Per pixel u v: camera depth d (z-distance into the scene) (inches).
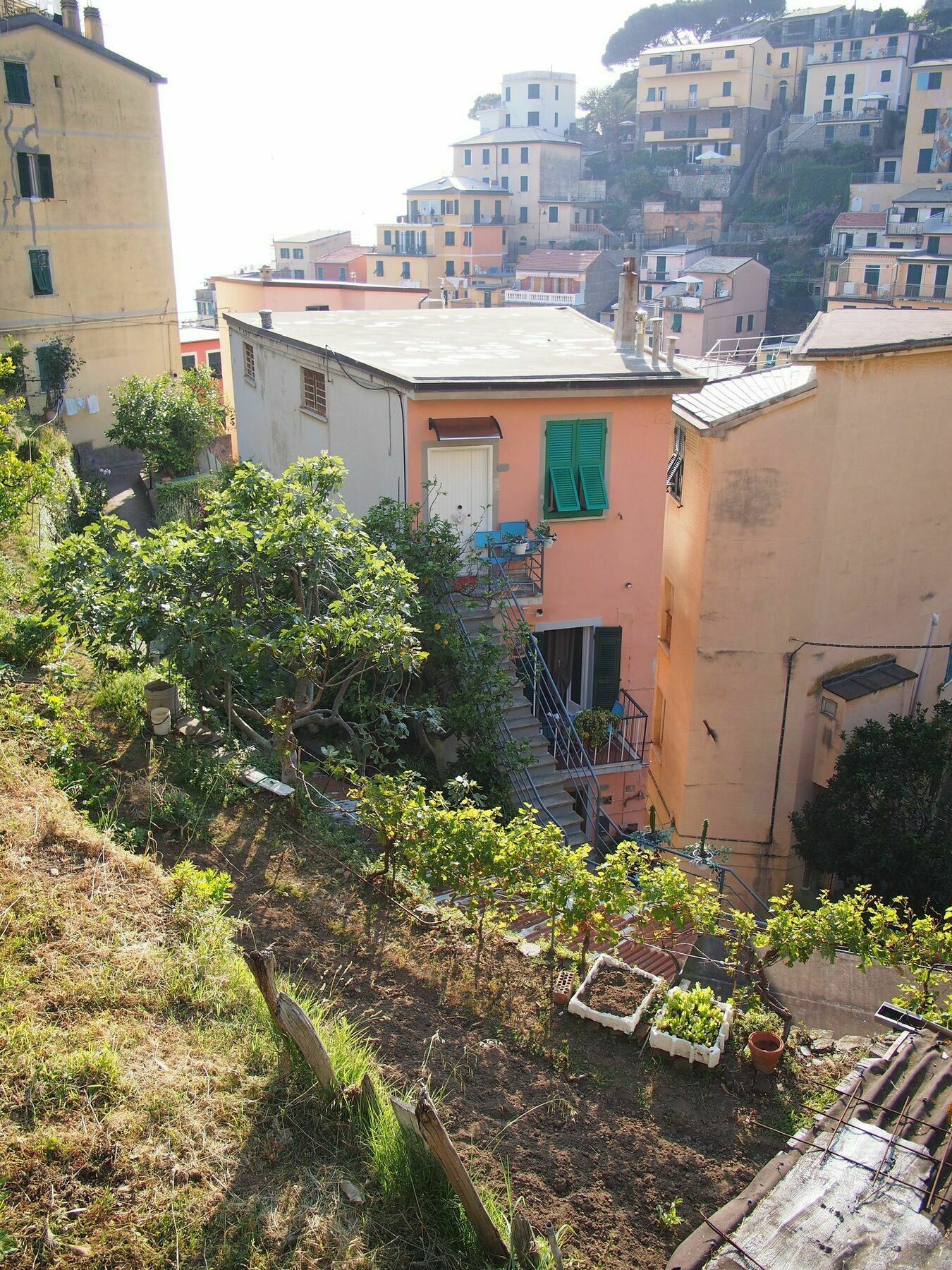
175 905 283.3
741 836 716.7
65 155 1180.5
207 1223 194.9
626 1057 284.7
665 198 2974.9
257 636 401.1
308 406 731.4
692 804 711.1
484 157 3137.3
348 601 416.2
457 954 324.2
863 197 2517.2
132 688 420.8
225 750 411.5
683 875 334.3
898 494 689.6
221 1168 207.5
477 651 525.7
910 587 724.0
